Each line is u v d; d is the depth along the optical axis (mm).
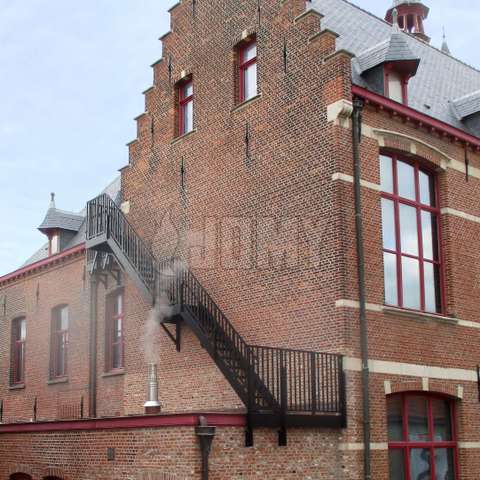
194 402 16641
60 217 24750
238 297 16172
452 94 19828
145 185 19281
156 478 12453
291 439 13188
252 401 12898
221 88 17500
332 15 18547
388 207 15711
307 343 14531
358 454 13664
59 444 14805
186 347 17109
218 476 12156
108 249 19078
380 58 15891
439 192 16906
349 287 14180
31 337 24688
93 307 21250
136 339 18906
